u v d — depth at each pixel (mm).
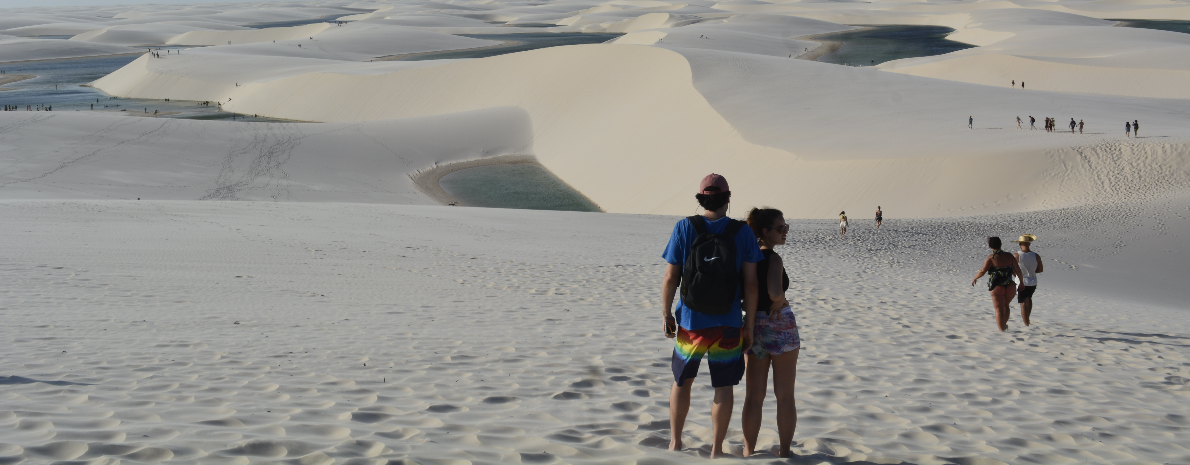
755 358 4531
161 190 46188
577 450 4152
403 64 100188
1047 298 16062
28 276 11344
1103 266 22391
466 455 3863
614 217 30312
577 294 12516
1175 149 38906
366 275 13773
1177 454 5082
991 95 59719
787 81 63906
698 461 4098
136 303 9742
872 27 184250
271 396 5238
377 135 63625
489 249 19016
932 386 6871
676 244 4340
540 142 68188
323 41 156375
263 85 94438
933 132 47875
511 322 9508
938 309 12711
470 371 6582
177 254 15055
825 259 20797
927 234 26922
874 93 60469
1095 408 6383
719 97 58969
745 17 178500
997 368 8008
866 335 9680
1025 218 29984
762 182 44562
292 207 27484
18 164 47688
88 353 6574
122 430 3980
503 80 80812
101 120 58219
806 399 6137
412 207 30172
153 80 107688
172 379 5664
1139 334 11219
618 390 6203
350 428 4312
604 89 71250
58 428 3955
